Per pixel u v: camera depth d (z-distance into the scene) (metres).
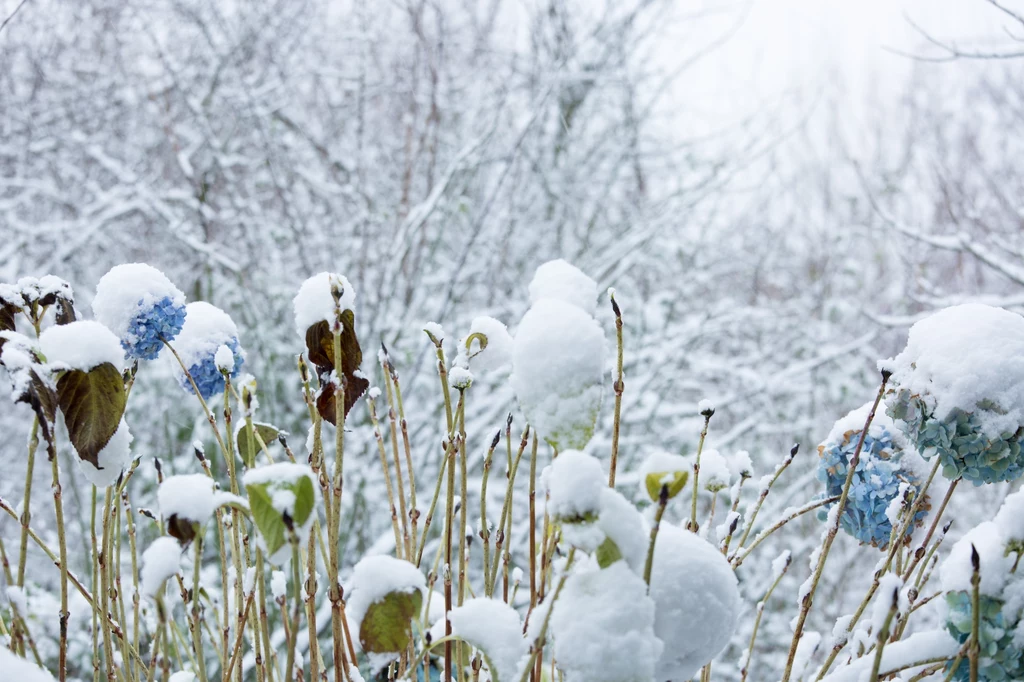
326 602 2.22
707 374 4.26
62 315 0.96
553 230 4.59
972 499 4.01
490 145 4.39
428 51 4.27
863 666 0.90
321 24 4.74
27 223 4.27
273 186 4.23
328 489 0.91
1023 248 4.41
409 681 0.85
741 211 4.89
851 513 1.05
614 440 0.89
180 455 3.75
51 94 4.29
